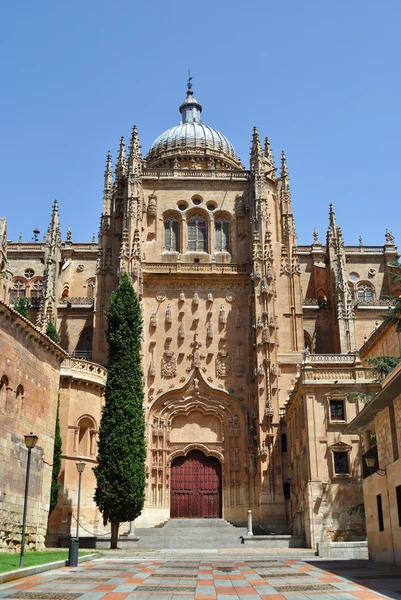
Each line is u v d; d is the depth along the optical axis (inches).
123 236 2775.6
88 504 2224.4
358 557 1633.9
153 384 2679.6
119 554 1743.4
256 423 2566.4
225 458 2623.0
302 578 995.9
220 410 2679.6
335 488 1934.1
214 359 2728.8
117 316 2164.1
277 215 2962.6
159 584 918.4
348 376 2034.9
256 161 2965.1
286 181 3024.1
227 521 2508.6
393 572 1087.0
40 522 1641.2
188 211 2972.4
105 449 2001.7
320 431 1984.5
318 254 3405.5
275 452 2490.2
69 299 3208.7
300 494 2146.9
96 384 2320.4
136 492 1978.3
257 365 2600.9
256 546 2050.9
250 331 2746.1
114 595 792.9
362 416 1503.4
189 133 3619.6
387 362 1727.4
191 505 2613.2
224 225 2982.3
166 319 2758.4
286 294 2834.6
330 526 1903.3
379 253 3496.6
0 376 1449.3
